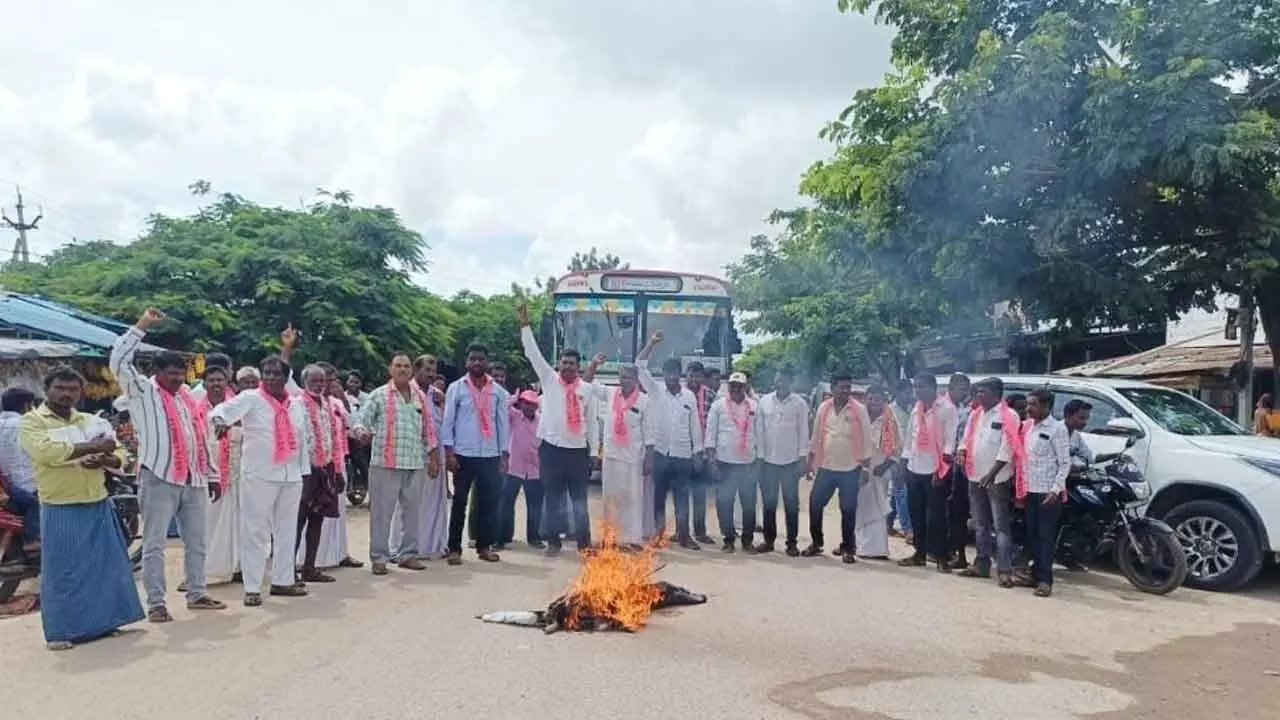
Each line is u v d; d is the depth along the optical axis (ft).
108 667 20.24
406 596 27.09
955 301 46.88
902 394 39.68
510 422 35.96
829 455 34.27
